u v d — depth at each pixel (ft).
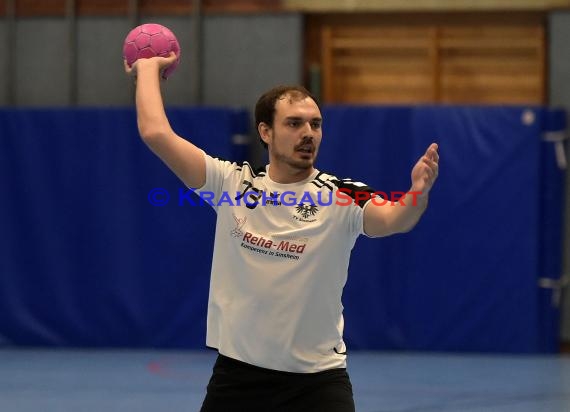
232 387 22.24
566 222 63.46
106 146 63.93
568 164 63.57
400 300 62.95
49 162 64.39
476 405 47.09
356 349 63.36
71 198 64.34
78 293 64.59
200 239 63.41
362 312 63.16
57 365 58.85
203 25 67.67
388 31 68.54
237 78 67.41
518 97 67.62
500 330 62.28
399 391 50.75
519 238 61.82
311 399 21.86
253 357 21.98
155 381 53.72
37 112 64.39
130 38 23.17
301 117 21.86
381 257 62.80
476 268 62.13
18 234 64.69
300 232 21.77
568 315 63.72
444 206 62.18
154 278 63.93
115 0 68.13
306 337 21.90
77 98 68.85
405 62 68.59
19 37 69.05
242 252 22.11
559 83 64.95
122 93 68.28
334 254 21.86
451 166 62.03
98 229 64.23
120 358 61.36
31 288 64.90
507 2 65.82
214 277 22.63
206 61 67.67
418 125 62.03
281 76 67.00
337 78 69.46
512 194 61.67
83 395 49.70
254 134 67.00
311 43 69.41
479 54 67.92
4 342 65.05
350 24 68.85
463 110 61.87
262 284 21.83
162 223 63.72
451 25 67.87
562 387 51.85
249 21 67.26
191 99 67.82
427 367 58.08
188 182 22.56
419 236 62.44
